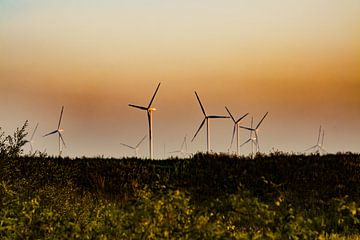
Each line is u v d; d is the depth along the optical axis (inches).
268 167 3772.1
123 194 3270.2
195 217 1493.6
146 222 1457.9
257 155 4279.0
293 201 2997.0
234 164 3885.3
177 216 1505.9
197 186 3395.7
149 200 1535.4
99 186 3408.0
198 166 3912.4
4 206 1744.6
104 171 3801.7
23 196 2126.0
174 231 1448.1
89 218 1731.1
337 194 3201.3
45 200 2161.7
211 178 3599.9
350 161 3932.1
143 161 4335.6
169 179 3619.6
